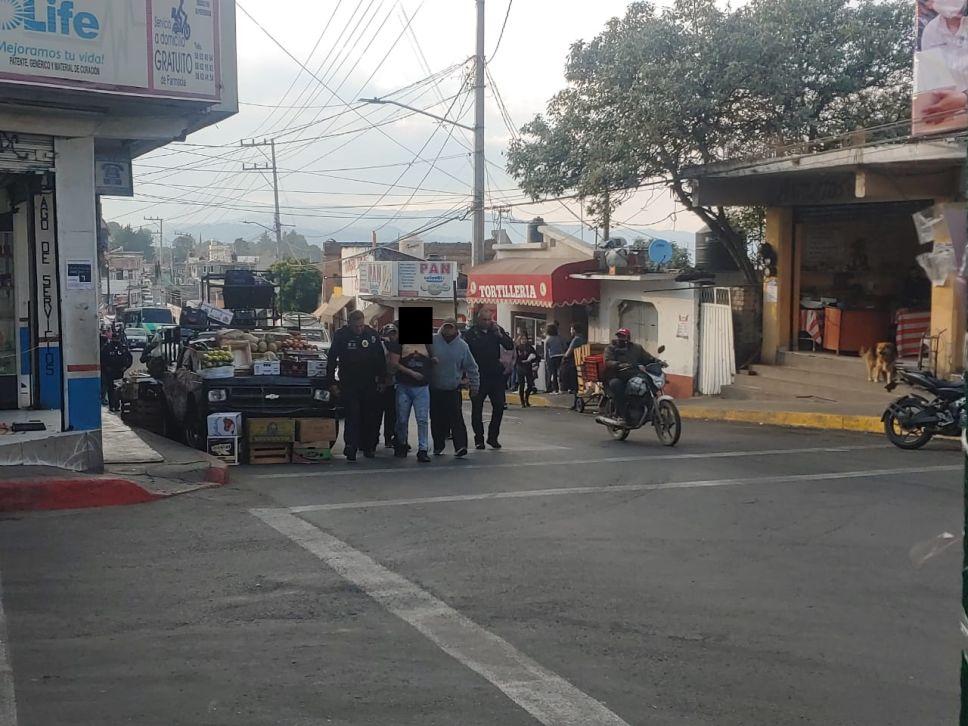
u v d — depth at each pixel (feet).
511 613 20.72
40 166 31.83
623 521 29.48
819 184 65.98
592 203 80.23
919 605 21.40
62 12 30.63
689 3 69.72
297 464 40.50
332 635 19.21
